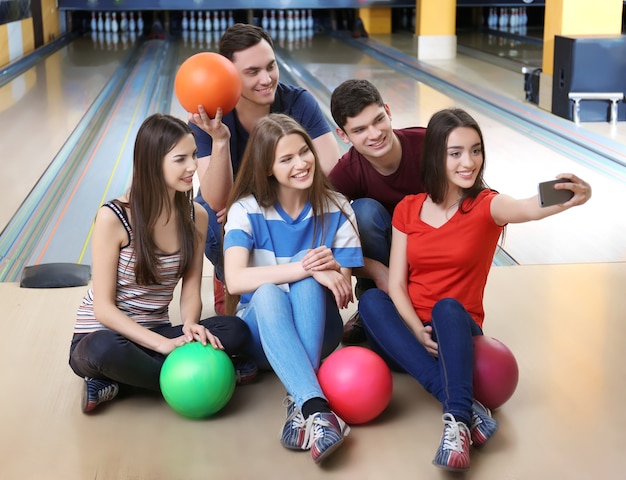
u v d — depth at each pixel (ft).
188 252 6.95
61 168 14.71
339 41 34.19
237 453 5.99
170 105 20.29
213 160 7.77
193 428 6.36
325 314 6.70
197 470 5.78
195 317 6.99
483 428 5.90
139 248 6.67
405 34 36.19
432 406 6.66
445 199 6.96
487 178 13.62
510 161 14.71
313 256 6.61
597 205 12.10
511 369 6.27
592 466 5.74
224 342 6.61
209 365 6.23
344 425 6.01
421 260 6.97
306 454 5.97
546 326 8.05
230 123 8.36
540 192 5.88
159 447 6.09
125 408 6.70
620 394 6.74
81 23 36.99
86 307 6.95
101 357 6.29
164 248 6.88
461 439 5.63
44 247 10.89
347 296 6.68
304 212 7.16
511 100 20.49
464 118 6.67
